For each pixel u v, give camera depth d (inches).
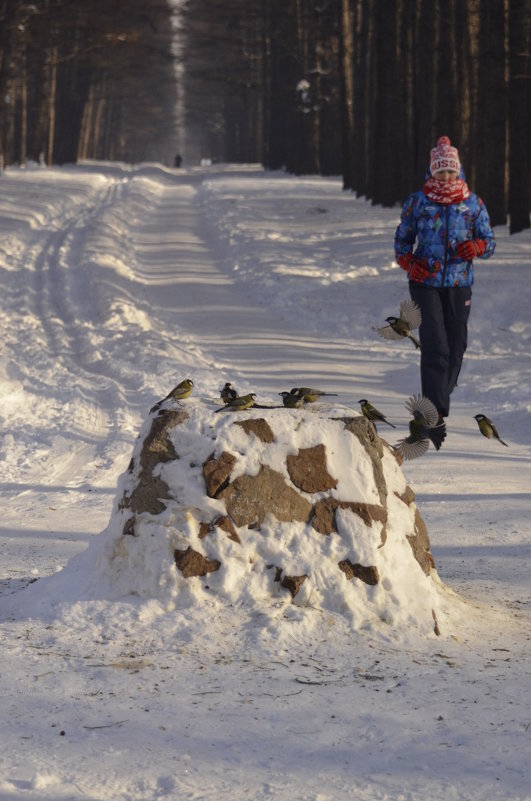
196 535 542.6
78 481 1024.2
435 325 613.9
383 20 4082.2
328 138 7106.3
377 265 2746.1
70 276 2790.4
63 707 426.3
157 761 379.2
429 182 615.8
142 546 546.3
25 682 451.8
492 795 358.0
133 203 5270.7
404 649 509.7
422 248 617.0
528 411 1294.3
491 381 1509.6
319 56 6225.4
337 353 1840.6
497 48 2940.5
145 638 507.8
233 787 360.8
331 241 3321.9
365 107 4822.8
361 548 543.2
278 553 541.3
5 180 6018.7
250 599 531.2
